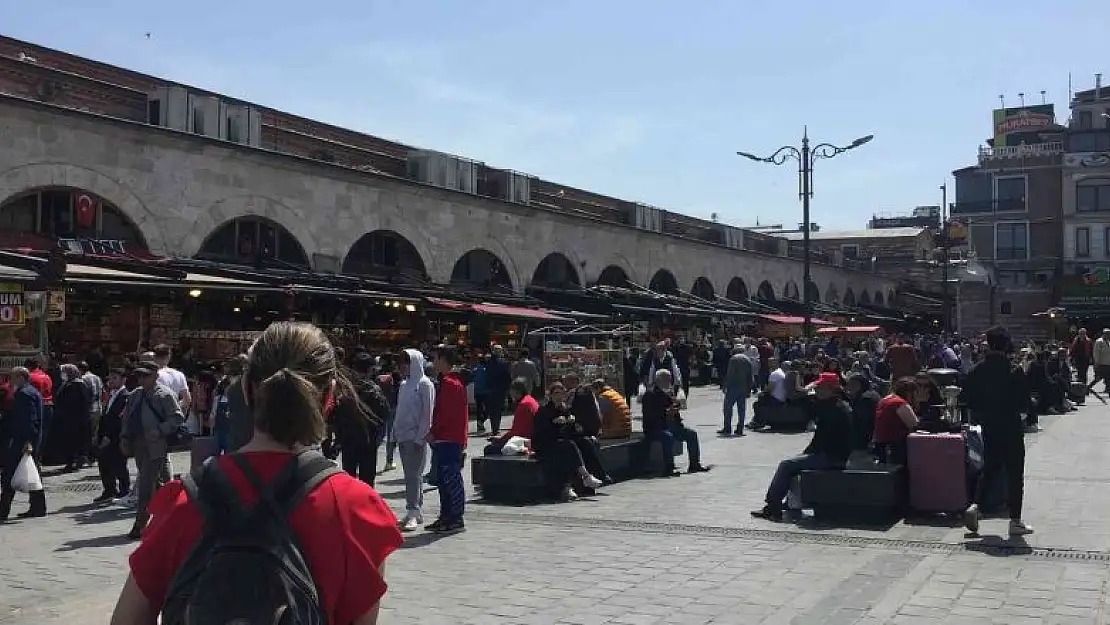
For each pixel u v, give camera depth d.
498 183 34.09
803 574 8.28
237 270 21.62
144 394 10.32
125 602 2.22
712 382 37.94
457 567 8.69
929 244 75.50
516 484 12.36
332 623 2.22
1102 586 7.68
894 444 11.35
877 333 44.66
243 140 24.28
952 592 7.56
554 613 7.16
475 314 26.72
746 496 12.59
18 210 19.77
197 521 2.19
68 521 11.27
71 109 20.08
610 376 16.59
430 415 10.62
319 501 2.23
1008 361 9.87
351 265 27.62
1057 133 70.38
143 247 21.86
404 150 31.00
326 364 2.51
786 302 55.34
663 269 43.69
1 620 7.11
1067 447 17.25
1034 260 69.44
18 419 11.42
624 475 14.43
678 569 8.52
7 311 15.33
